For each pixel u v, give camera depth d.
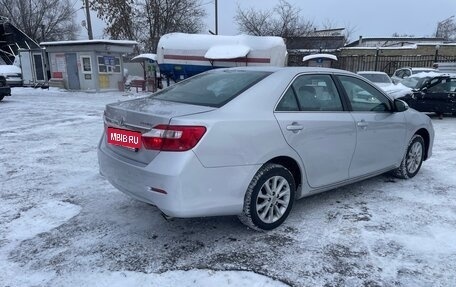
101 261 3.08
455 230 3.67
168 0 30.45
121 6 29.34
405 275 2.93
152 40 30.61
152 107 3.38
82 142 7.48
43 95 19.20
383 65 26.39
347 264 3.07
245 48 16.41
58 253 3.20
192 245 3.34
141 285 2.77
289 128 3.51
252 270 2.96
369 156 4.44
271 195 3.53
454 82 11.95
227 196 3.20
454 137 8.70
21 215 3.95
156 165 3.02
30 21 42.38
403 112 4.97
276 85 3.62
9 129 8.93
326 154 3.89
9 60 30.81
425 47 27.06
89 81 21.39
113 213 4.00
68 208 4.13
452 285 2.81
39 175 5.27
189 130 2.97
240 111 3.29
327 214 4.02
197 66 17.67
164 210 3.04
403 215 4.01
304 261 3.10
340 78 4.25
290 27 32.00
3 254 3.19
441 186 4.98
